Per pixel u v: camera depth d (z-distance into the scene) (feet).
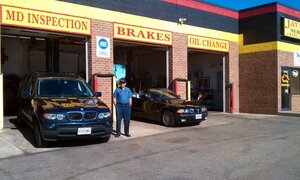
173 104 46.26
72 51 72.38
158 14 55.88
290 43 68.03
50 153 29.50
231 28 68.90
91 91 36.65
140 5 53.42
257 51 67.51
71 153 29.50
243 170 23.59
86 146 32.48
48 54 59.36
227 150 30.42
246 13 69.21
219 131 42.39
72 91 35.42
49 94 34.42
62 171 23.97
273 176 22.07
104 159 27.32
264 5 66.39
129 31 51.90
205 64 78.84
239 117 59.72
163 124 46.88
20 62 67.21
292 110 68.33
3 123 41.83
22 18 41.47
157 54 82.53
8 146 31.94
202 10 63.05
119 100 37.52
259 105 67.15
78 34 46.68
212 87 77.20
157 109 47.55
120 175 22.81
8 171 24.14
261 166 24.66
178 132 41.29
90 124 31.30
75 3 46.16
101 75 48.16
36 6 42.65
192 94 76.28
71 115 30.73
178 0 58.95
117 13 50.55
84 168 24.68
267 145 32.73
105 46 49.14
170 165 25.21
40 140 31.42
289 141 35.04
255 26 67.77
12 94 59.82
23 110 38.65
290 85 68.08
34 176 22.85
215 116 60.80
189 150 30.50
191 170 23.76
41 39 59.52
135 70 88.07
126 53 67.97
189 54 80.12
